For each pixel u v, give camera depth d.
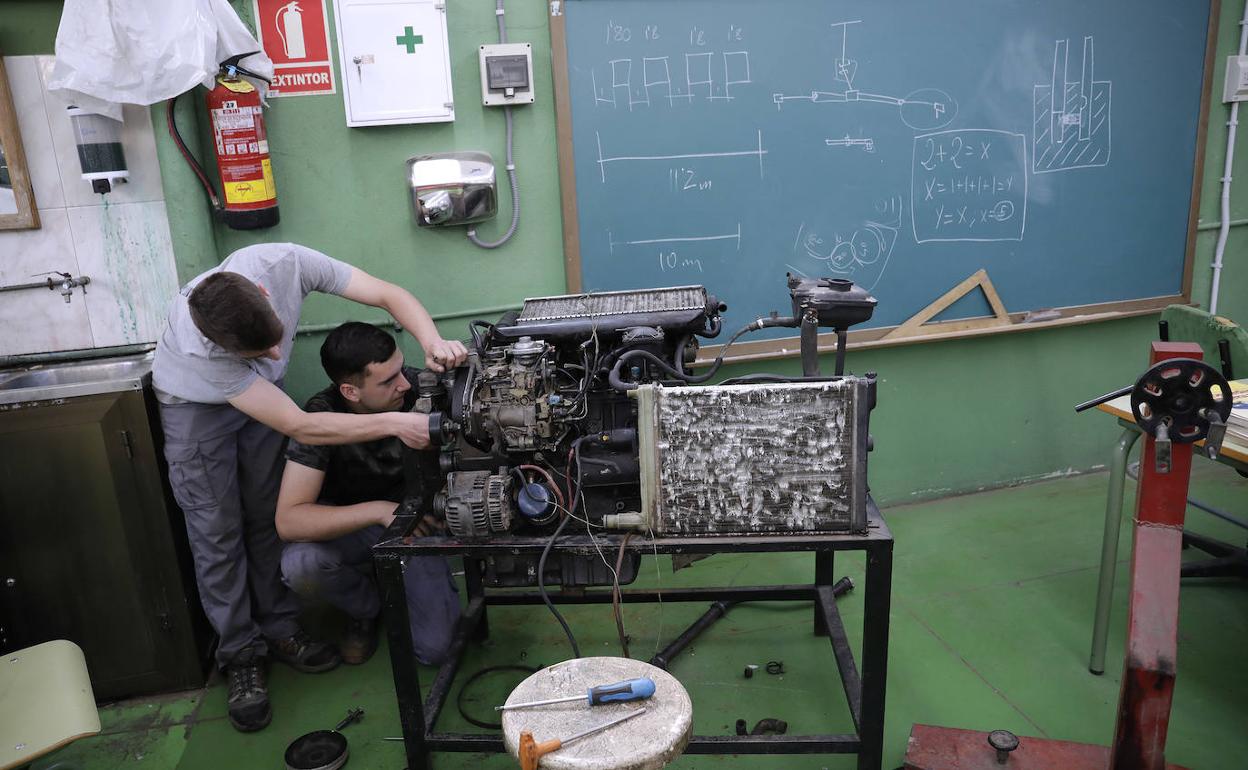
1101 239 2.96
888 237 2.79
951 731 1.87
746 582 2.63
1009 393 3.07
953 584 2.57
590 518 1.68
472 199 2.44
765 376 1.63
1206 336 2.31
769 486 1.57
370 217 2.51
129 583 2.19
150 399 2.13
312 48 2.36
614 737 1.33
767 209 2.68
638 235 2.63
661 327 1.80
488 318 2.64
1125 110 2.86
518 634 2.45
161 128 2.26
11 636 2.19
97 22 2.05
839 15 2.57
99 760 2.04
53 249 2.31
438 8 2.35
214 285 1.74
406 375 2.33
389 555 1.68
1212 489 3.04
